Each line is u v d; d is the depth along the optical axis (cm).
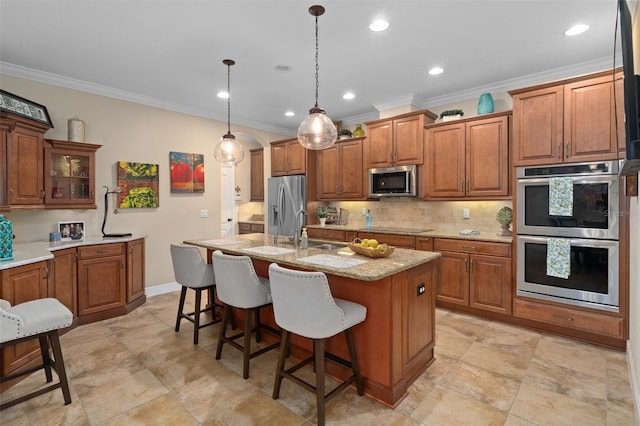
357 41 281
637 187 211
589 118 274
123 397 210
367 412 194
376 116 514
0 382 198
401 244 397
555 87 290
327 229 483
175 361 257
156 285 442
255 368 247
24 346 236
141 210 427
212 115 498
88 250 336
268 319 288
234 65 329
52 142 333
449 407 198
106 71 343
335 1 226
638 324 201
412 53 304
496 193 352
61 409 198
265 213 586
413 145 414
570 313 286
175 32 266
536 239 302
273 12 238
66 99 363
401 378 207
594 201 273
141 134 424
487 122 357
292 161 545
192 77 360
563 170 287
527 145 306
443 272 363
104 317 347
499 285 326
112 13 238
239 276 226
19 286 235
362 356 213
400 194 423
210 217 498
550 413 192
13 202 294
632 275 242
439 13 240
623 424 182
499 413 192
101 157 391
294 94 417
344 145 496
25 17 243
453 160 382
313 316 180
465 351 269
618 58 311
